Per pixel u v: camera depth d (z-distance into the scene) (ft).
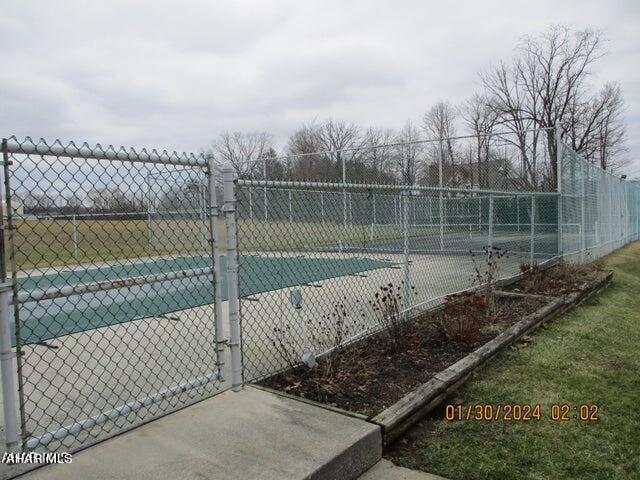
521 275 24.89
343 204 18.74
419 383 10.79
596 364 13.28
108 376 11.39
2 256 6.55
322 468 7.09
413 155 55.16
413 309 16.70
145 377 11.26
